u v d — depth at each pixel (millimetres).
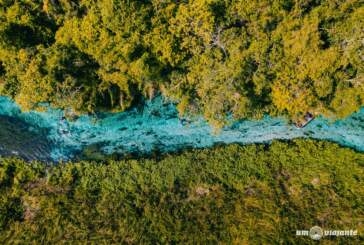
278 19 29906
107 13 28734
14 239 30234
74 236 30281
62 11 31328
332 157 32844
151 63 31234
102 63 31906
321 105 31844
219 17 30062
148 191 32188
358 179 31609
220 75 30266
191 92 33062
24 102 32219
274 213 30484
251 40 30531
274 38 29969
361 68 29828
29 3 30891
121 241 29906
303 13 29891
